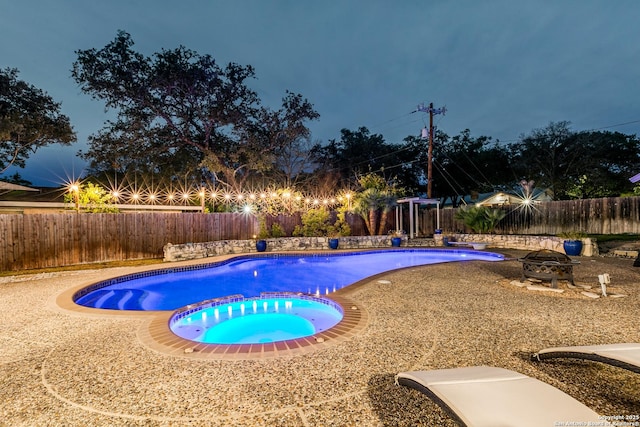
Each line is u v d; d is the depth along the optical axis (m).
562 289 6.63
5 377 3.26
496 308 5.48
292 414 2.57
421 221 21.72
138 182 24.34
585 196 26.97
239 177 28.17
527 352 3.69
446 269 9.38
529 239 14.58
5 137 18.23
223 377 3.18
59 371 3.37
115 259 11.64
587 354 2.89
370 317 5.02
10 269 9.58
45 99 22.09
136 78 22.89
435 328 4.51
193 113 24.75
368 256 14.93
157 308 7.72
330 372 3.25
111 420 2.53
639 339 4.04
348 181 32.53
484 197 28.80
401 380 2.72
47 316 5.31
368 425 2.42
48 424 2.50
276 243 15.03
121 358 3.66
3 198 15.55
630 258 10.91
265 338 5.16
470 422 1.87
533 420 1.89
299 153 30.16
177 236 13.25
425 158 32.84
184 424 2.47
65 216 10.63
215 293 9.10
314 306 6.36
